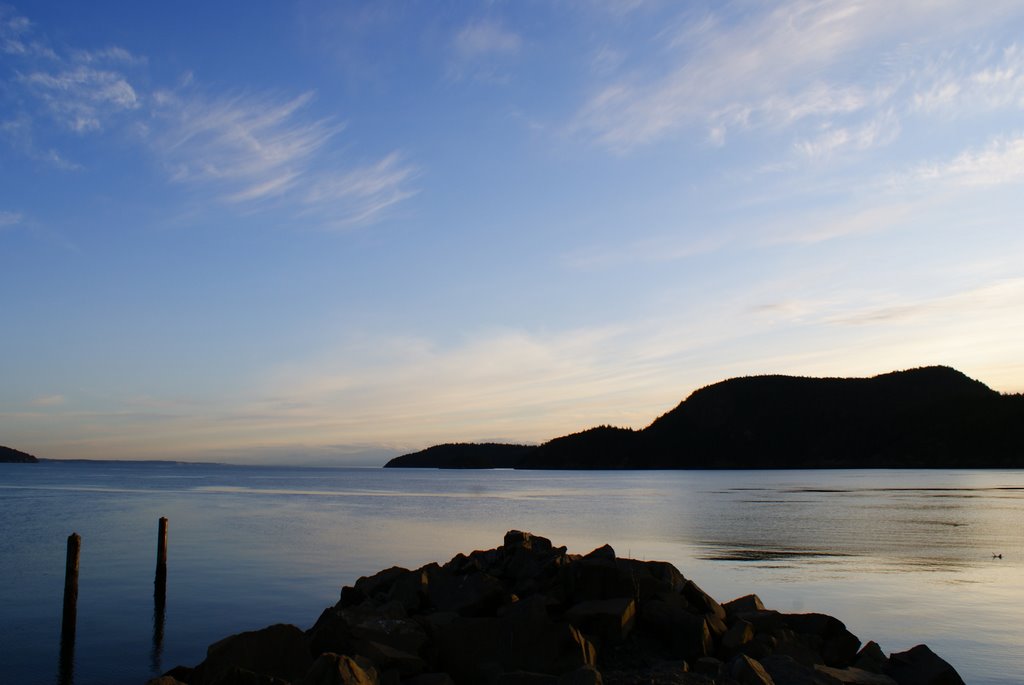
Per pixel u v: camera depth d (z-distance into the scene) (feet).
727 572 88.84
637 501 251.19
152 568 91.20
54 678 47.32
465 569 53.16
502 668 35.81
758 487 347.56
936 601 69.15
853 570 90.74
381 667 35.19
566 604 44.96
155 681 31.65
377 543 120.06
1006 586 78.07
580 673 29.66
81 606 67.97
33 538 123.85
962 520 164.04
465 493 322.96
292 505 229.45
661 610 41.83
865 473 513.86
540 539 64.95
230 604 68.74
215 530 142.51
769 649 38.96
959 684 36.24
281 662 34.37
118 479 497.46
